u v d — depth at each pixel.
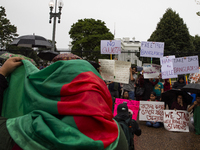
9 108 0.99
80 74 0.84
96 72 0.94
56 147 0.68
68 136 0.71
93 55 20.42
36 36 10.50
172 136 5.00
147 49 7.05
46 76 0.93
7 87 1.05
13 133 0.72
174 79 22.23
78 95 0.78
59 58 1.30
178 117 5.61
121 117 2.79
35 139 0.70
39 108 0.79
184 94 5.89
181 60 6.78
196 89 5.48
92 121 0.75
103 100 0.82
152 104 6.04
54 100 0.80
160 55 7.02
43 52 9.83
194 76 8.27
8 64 1.06
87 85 0.80
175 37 26.25
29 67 1.03
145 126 6.03
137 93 7.08
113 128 0.80
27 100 0.88
